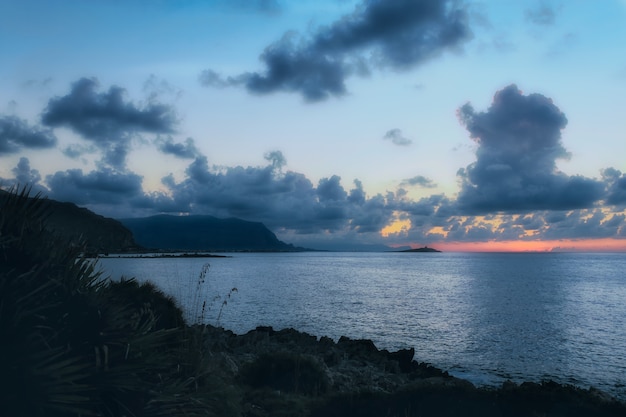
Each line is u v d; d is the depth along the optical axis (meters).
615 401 9.38
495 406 8.27
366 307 47.78
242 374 10.61
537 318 42.22
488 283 91.00
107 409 3.37
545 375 22.09
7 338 2.83
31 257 3.55
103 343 3.52
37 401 2.76
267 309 44.22
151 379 4.11
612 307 51.81
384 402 8.57
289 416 7.73
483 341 30.50
